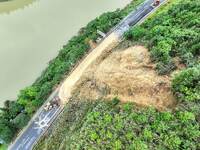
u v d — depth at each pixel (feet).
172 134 262.06
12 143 382.01
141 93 311.47
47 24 519.19
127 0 534.37
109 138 285.43
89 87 374.22
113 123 292.40
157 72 329.93
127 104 301.43
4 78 460.55
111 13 481.46
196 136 255.70
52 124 383.04
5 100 437.17
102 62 398.01
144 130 271.90
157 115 278.46
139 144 266.77
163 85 306.14
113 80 345.51
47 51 481.05
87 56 426.92
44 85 408.26
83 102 360.69
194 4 417.69
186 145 255.09
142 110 289.53
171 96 290.76
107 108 311.47
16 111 398.21
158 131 267.80
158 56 351.05
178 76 297.74
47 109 393.91
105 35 444.14
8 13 552.41
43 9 547.08
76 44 454.40
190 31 363.97
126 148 272.72
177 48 355.15
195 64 319.27
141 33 410.72
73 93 396.78
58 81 411.13
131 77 333.83
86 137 297.53
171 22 408.67
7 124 381.19
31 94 402.11
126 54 378.73
